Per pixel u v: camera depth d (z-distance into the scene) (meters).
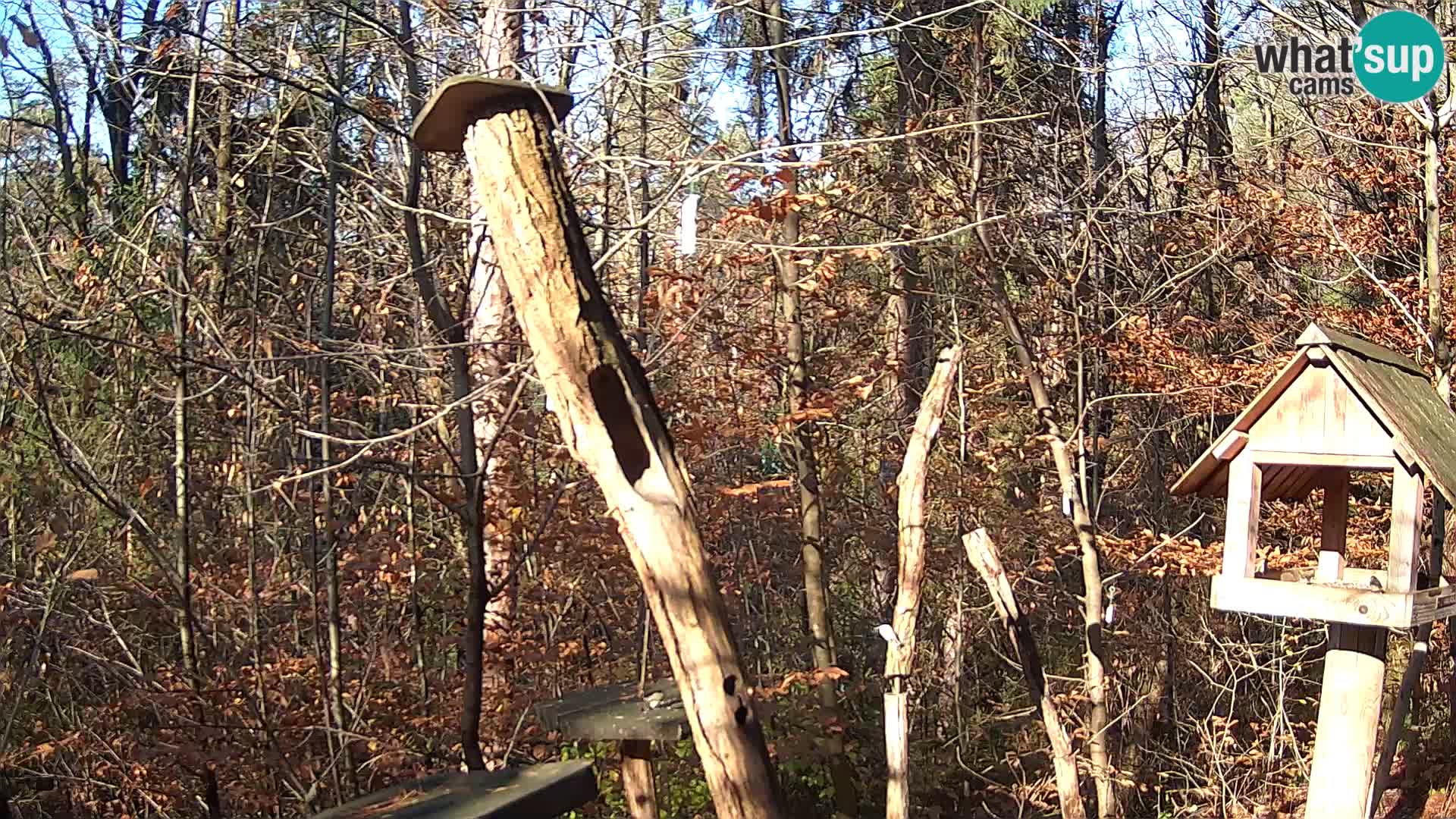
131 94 8.38
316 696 7.92
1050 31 12.48
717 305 9.93
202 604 7.86
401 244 8.13
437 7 7.19
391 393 8.08
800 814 11.52
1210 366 11.59
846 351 11.79
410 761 7.98
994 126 11.12
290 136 8.09
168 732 6.91
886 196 10.97
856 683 12.46
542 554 8.18
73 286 7.47
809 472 11.39
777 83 10.53
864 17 10.91
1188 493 7.28
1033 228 11.42
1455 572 10.16
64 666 7.41
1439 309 9.72
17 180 8.74
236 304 8.38
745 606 11.87
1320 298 13.05
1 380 7.10
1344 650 7.07
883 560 12.84
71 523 7.39
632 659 9.94
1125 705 11.92
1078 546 11.76
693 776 9.32
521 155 3.90
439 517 9.03
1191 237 12.04
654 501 3.72
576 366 3.79
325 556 7.81
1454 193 11.30
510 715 7.92
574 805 3.73
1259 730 11.90
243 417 8.48
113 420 8.12
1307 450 6.64
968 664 13.97
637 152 8.50
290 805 7.51
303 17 7.54
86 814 7.43
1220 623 12.50
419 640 8.37
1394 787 10.14
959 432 12.05
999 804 12.31
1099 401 11.16
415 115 6.53
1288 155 12.77
